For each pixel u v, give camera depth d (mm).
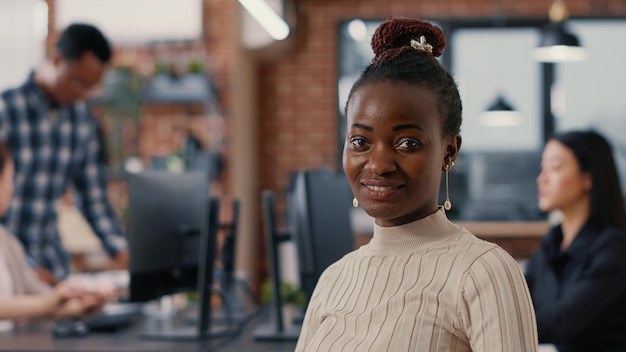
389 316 944
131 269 2498
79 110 3338
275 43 5938
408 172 927
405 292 943
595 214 2279
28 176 3223
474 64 6320
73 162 3342
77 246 4809
